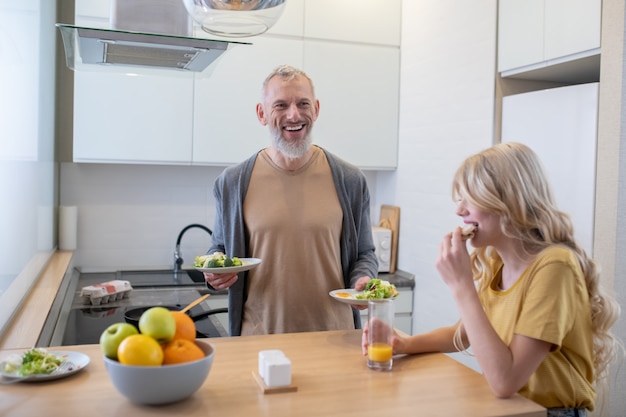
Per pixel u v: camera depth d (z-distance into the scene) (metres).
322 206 2.20
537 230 1.41
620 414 2.16
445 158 3.10
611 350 1.49
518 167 1.38
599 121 2.14
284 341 1.66
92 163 3.34
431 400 1.25
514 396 1.28
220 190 2.24
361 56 3.49
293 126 2.09
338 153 3.48
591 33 2.18
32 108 2.15
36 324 1.79
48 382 1.30
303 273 2.16
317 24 3.38
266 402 1.21
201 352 1.22
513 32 2.60
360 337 1.71
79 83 2.98
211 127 3.21
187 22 1.59
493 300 1.49
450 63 3.06
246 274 2.20
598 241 2.15
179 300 2.84
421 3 3.35
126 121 3.06
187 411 1.16
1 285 1.64
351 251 2.26
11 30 1.71
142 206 3.44
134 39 1.55
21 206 1.94
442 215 3.13
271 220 2.16
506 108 2.66
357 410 1.18
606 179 2.12
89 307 2.60
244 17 1.41
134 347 1.14
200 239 3.55
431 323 3.23
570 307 1.31
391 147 3.60
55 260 2.91
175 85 3.13
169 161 3.15
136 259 3.45
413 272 3.45
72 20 3.20
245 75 3.25
